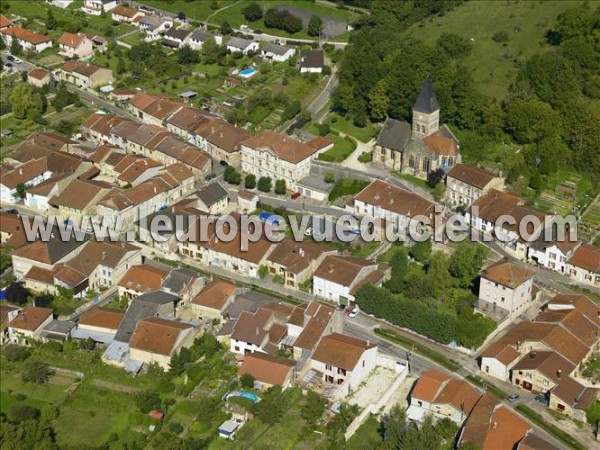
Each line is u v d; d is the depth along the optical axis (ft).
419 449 640.17
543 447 632.38
